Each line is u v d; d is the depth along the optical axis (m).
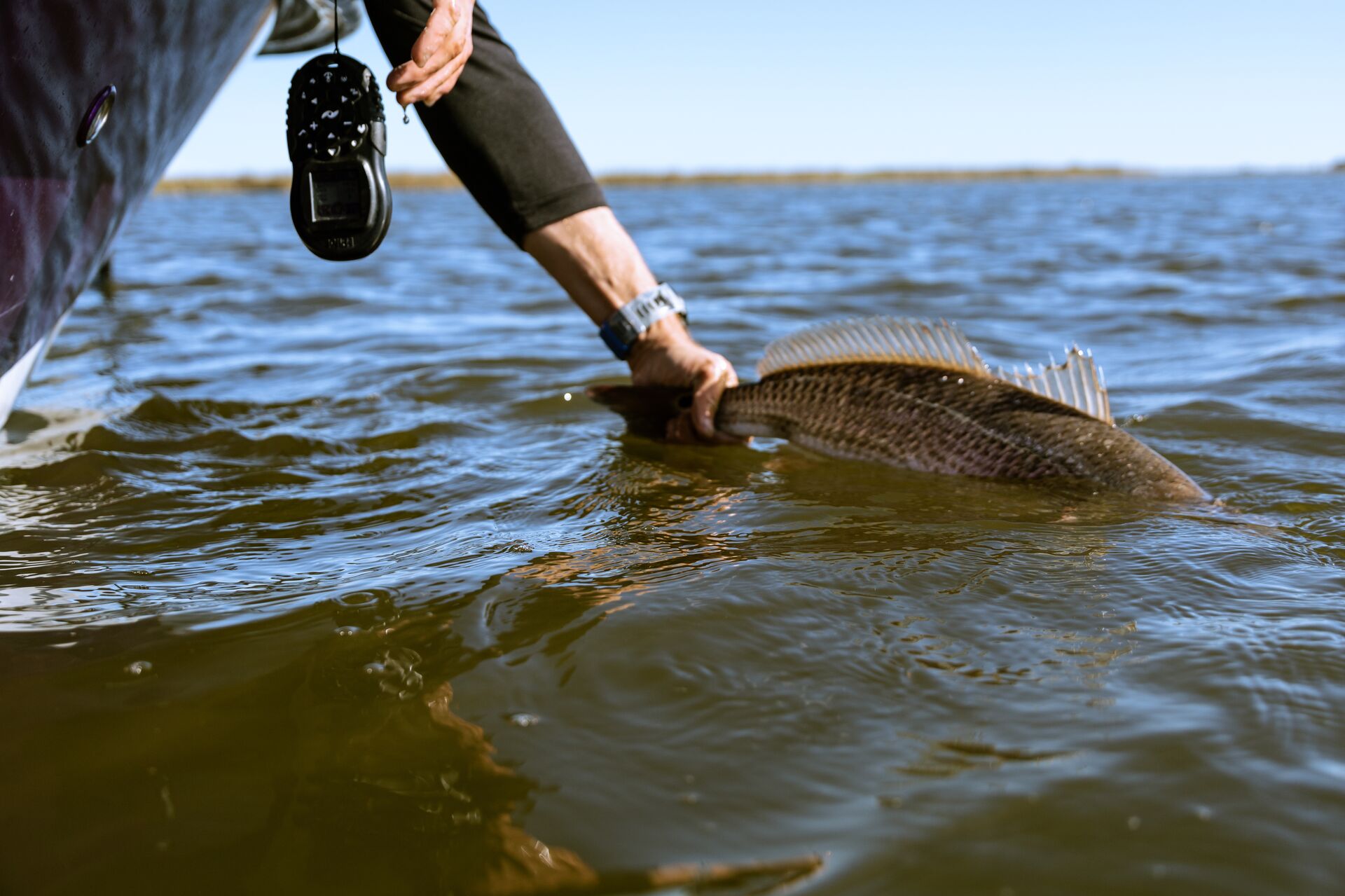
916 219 7.67
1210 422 1.09
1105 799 0.43
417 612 0.62
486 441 1.08
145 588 0.67
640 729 0.50
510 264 3.67
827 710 0.51
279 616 0.62
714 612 0.62
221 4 0.75
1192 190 17.30
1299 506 0.83
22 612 0.63
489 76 0.93
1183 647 0.57
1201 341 1.69
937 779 0.45
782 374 1.03
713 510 0.83
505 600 0.64
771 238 5.21
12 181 0.67
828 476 0.94
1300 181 27.61
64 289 0.84
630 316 1.01
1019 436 0.93
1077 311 2.12
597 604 0.63
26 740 0.49
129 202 0.86
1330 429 1.05
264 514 0.83
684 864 0.40
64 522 0.81
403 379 1.39
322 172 0.75
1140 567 0.69
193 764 0.47
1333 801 0.43
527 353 1.61
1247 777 0.45
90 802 0.44
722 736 0.49
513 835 0.42
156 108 0.78
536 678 0.54
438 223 7.69
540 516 0.82
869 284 2.72
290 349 1.68
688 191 24.47
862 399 0.99
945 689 0.53
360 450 1.04
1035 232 5.57
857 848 0.41
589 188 0.99
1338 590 0.65
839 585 0.66
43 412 1.14
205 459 0.99
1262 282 2.57
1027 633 0.59
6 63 0.60
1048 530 0.77
